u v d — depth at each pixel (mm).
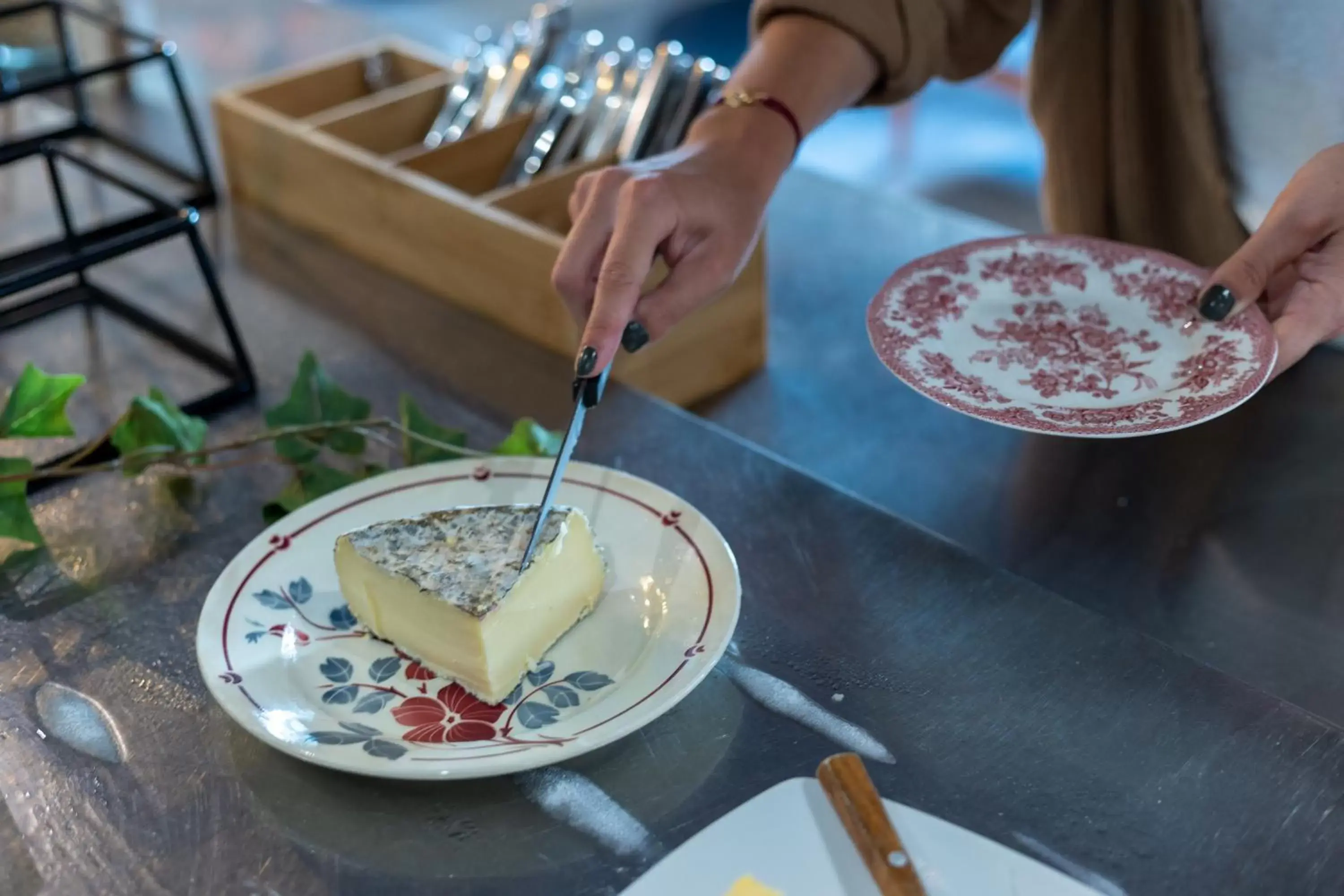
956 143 2771
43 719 748
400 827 669
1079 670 751
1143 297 928
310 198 1375
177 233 1021
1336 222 876
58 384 886
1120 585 941
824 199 1487
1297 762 683
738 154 1010
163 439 943
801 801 646
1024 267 965
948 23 1164
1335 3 1040
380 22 1928
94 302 1236
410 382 1107
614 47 1629
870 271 1347
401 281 1293
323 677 751
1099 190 1232
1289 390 1116
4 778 707
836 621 798
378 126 1438
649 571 814
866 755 699
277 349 1168
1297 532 974
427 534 784
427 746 678
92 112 1677
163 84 1750
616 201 940
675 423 1017
